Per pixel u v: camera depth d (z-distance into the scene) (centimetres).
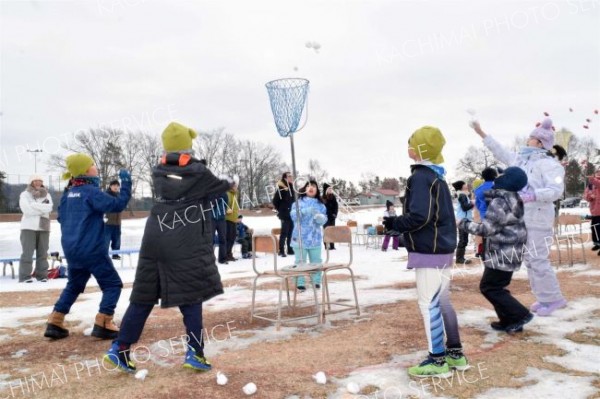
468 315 547
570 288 682
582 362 388
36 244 1023
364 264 1091
